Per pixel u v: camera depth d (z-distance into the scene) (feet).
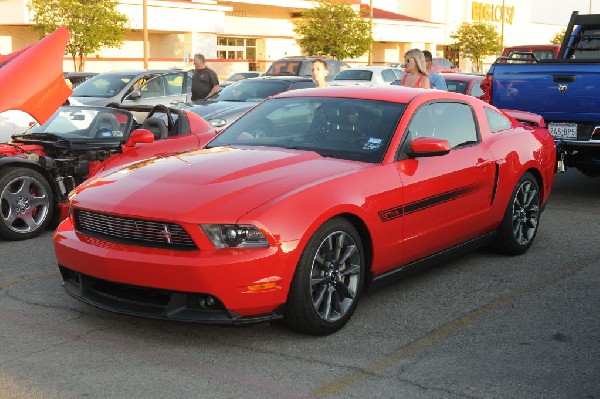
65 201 24.49
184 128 27.37
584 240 23.62
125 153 25.21
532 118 23.86
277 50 146.61
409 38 172.86
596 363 13.70
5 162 22.90
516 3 215.92
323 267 14.80
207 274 13.43
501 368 13.47
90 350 14.28
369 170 15.93
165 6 119.85
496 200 19.90
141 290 14.53
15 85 21.21
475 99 20.45
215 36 130.31
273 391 12.51
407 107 17.69
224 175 15.15
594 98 27.30
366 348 14.46
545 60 29.25
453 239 18.48
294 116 18.30
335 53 132.36
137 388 12.62
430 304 17.20
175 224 13.79
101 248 14.40
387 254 16.24
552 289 18.38
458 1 193.06
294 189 14.53
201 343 14.66
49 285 18.56
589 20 32.96
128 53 122.11
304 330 14.83
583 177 37.37
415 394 12.40
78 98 47.65
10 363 13.64
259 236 13.71
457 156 18.43
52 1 99.55
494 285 18.70
